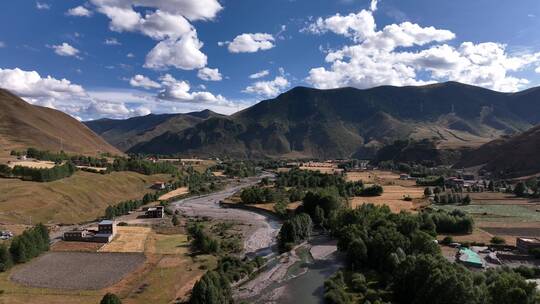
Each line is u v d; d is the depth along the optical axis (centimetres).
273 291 11700
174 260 14075
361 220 16688
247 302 10850
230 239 17125
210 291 9825
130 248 15450
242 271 12762
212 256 14650
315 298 11194
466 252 13562
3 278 12094
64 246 15600
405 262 10594
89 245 15775
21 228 17350
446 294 8719
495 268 11312
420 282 9756
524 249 13938
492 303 8375
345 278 12325
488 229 17412
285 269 13588
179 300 10756
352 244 13288
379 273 12394
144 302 10600
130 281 12056
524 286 8281
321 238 17525
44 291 11181
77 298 10769
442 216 17150
